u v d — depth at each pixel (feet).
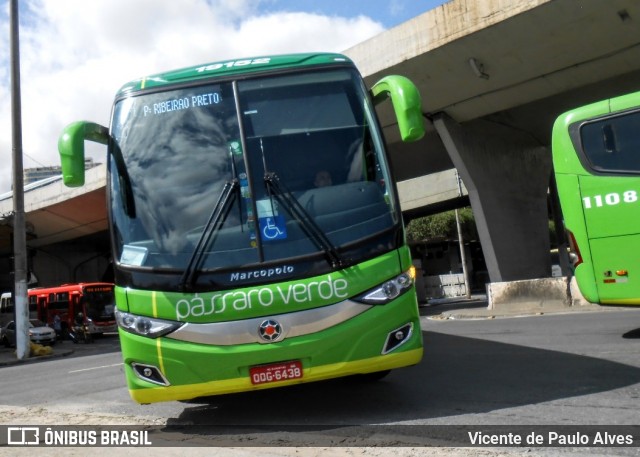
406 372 25.93
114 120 20.16
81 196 113.60
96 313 111.86
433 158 96.78
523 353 28.48
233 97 19.48
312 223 17.61
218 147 18.86
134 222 18.52
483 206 78.33
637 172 29.25
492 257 78.79
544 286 52.80
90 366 50.42
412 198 132.36
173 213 18.25
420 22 60.75
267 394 23.48
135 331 17.54
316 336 16.83
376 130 19.47
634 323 35.78
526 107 75.56
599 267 30.17
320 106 19.48
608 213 29.91
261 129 18.99
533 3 52.90
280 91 19.60
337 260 17.21
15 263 76.38
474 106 71.05
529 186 86.89
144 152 19.31
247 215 17.87
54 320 117.80
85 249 155.43
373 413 18.98
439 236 171.01
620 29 54.70
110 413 23.53
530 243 84.64
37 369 55.62
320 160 18.69
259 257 17.30
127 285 17.89
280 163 18.52
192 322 17.06
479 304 87.86
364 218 17.92
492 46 58.75
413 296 17.87
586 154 30.68
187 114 19.51
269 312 16.89
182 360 17.03
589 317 42.34
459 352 30.83
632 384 20.16
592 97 70.08
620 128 29.99
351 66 20.38
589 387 20.25
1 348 105.91
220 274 17.19
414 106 18.49
